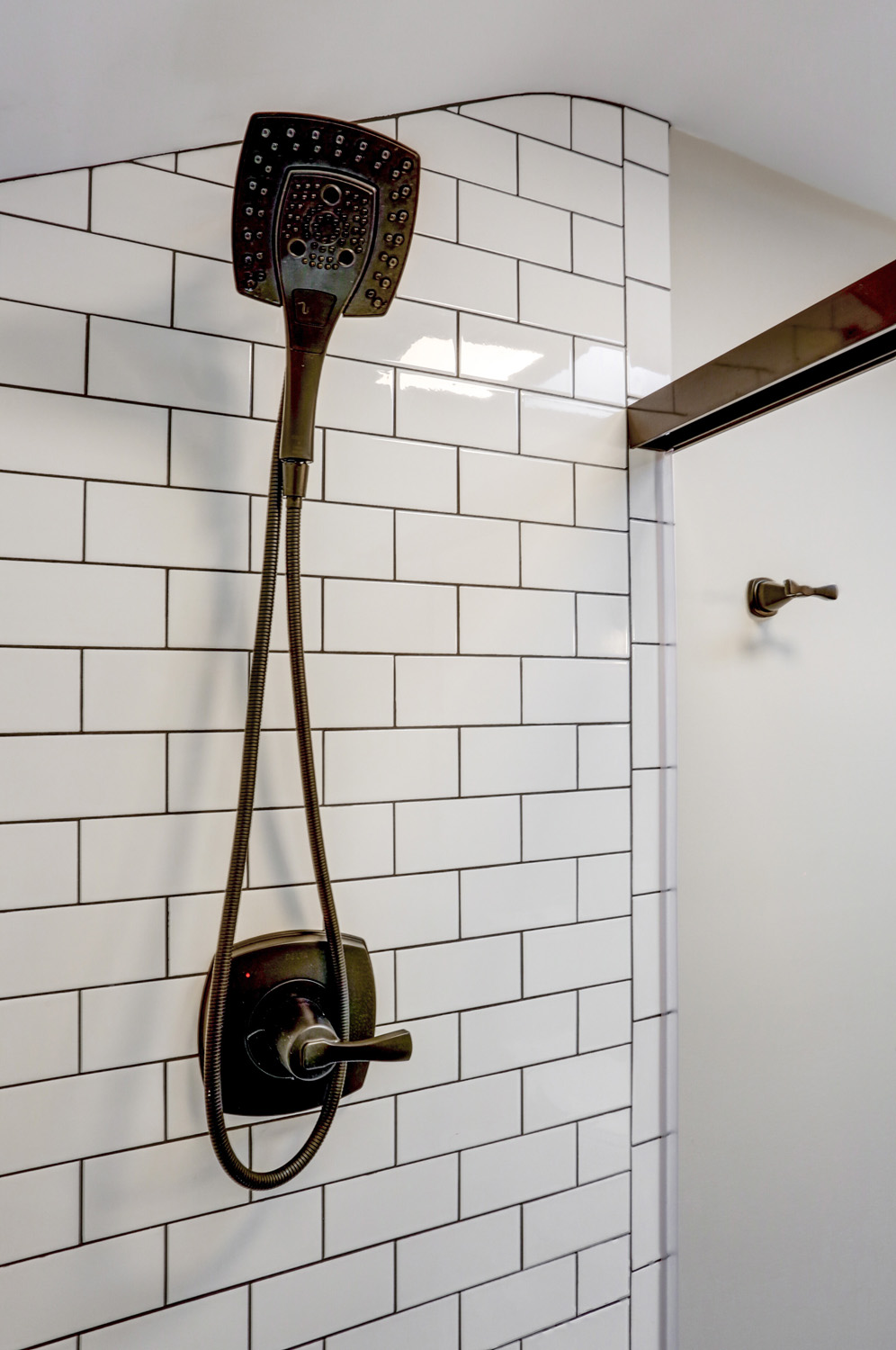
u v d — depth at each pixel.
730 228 1.27
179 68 0.72
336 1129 0.96
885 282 0.79
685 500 1.20
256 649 0.82
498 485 1.08
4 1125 0.81
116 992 0.86
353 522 0.98
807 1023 1.26
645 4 0.93
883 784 1.27
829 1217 1.27
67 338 0.84
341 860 0.97
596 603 1.14
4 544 0.81
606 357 1.16
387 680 1.00
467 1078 1.04
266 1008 0.88
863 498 1.23
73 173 0.85
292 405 0.78
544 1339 1.08
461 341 1.05
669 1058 1.17
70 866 0.84
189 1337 0.88
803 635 1.25
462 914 1.04
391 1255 0.99
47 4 0.58
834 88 1.11
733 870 1.21
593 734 1.14
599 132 1.16
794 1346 1.24
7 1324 0.81
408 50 0.86
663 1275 1.16
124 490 0.87
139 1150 0.86
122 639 0.87
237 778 0.92
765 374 0.93
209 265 0.91
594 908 1.13
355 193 0.70
